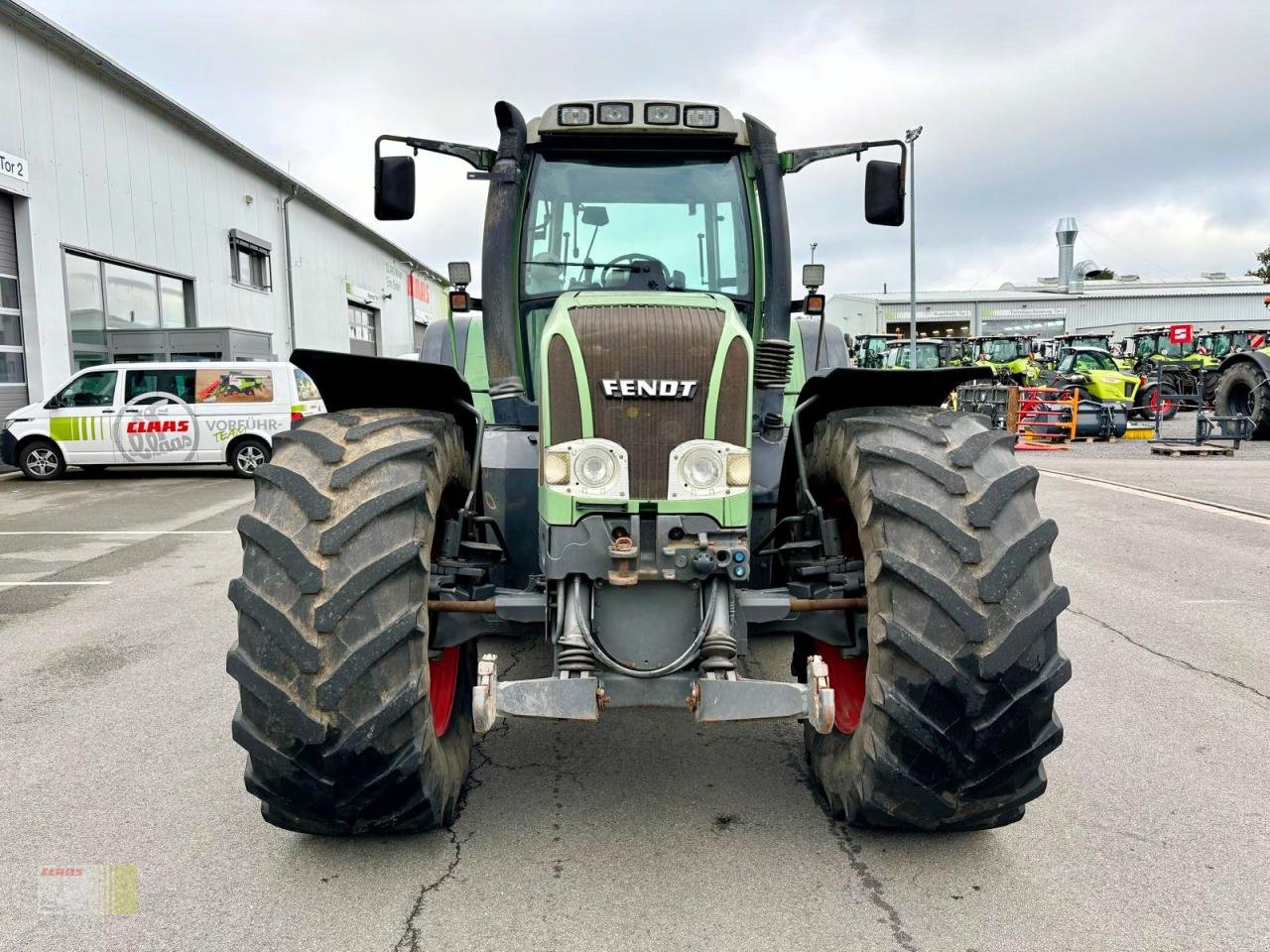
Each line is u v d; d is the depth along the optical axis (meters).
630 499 2.58
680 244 3.70
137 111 17.50
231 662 2.29
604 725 3.81
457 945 2.30
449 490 2.94
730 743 3.62
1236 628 5.23
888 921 2.40
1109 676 4.41
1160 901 2.50
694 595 2.65
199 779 3.30
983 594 2.28
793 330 4.20
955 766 2.35
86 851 2.79
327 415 2.71
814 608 2.68
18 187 14.07
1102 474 12.05
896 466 2.49
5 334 14.16
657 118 3.59
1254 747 3.57
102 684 4.40
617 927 2.37
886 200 3.77
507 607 2.73
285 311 25.16
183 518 9.77
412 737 2.34
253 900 2.50
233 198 21.80
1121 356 28.23
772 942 2.31
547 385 2.63
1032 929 2.37
